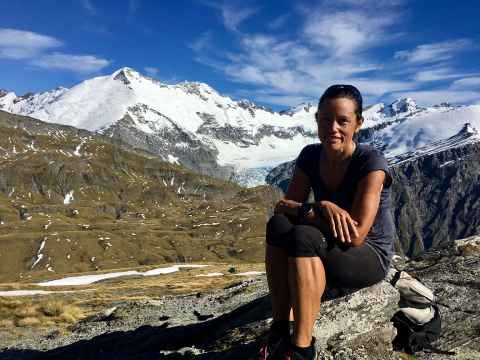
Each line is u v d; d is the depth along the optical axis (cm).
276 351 135
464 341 197
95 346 288
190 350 212
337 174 145
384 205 143
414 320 180
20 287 1673
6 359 309
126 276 2933
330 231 133
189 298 494
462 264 263
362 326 170
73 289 1661
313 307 129
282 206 143
